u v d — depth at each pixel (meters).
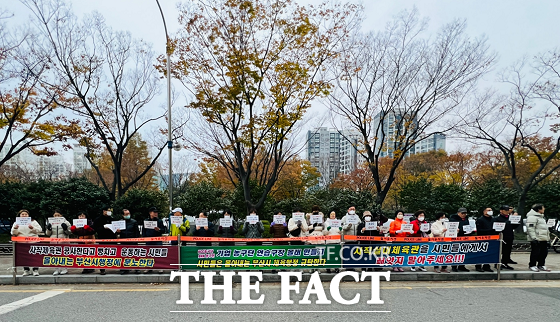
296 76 12.88
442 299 6.04
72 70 16.34
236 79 12.53
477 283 7.29
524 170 26.58
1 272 8.23
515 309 5.47
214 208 17.12
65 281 7.27
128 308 5.52
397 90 15.88
